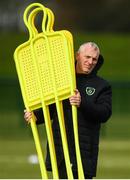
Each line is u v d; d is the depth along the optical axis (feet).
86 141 44.42
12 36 193.26
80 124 44.34
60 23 266.77
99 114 43.93
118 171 76.54
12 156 89.04
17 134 116.67
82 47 44.73
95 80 44.80
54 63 43.14
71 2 267.59
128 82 127.95
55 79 43.14
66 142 43.11
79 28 266.57
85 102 43.50
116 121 122.21
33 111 44.52
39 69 43.50
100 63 44.98
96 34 199.72
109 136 116.88
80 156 43.06
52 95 43.29
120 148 99.35
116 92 127.95
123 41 195.93
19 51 44.09
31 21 43.86
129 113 127.03
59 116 43.14
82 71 44.73
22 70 44.09
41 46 43.47
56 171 43.39
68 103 44.47
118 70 187.11
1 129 119.65
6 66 183.83
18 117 120.78
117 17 266.57
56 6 266.98
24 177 71.10
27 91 44.04
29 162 82.74
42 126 108.47
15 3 267.80
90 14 268.00
